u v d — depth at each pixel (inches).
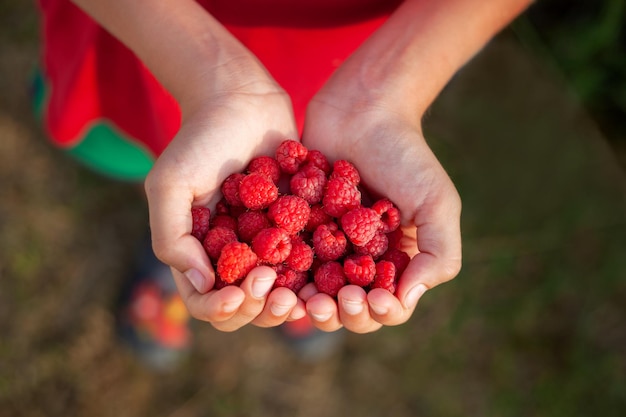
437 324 24.0
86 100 18.2
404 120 14.4
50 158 24.5
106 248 24.1
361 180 14.7
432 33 14.7
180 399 22.8
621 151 26.0
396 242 14.6
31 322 22.8
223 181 14.2
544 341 23.9
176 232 13.1
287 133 15.0
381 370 23.6
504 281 24.4
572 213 25.0
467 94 26.4
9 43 25.6
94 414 22.2
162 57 14.4
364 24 16.4
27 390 22.0
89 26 16.7
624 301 24.3
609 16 24.5
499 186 25.3
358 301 12.8
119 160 21.0
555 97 26.2
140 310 22.3
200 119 13.7
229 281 13.1
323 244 13.8
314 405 23.2
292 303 12.7
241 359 23.3
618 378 23.4
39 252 23.5
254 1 15.4
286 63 16.8
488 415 23.2
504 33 26.5
